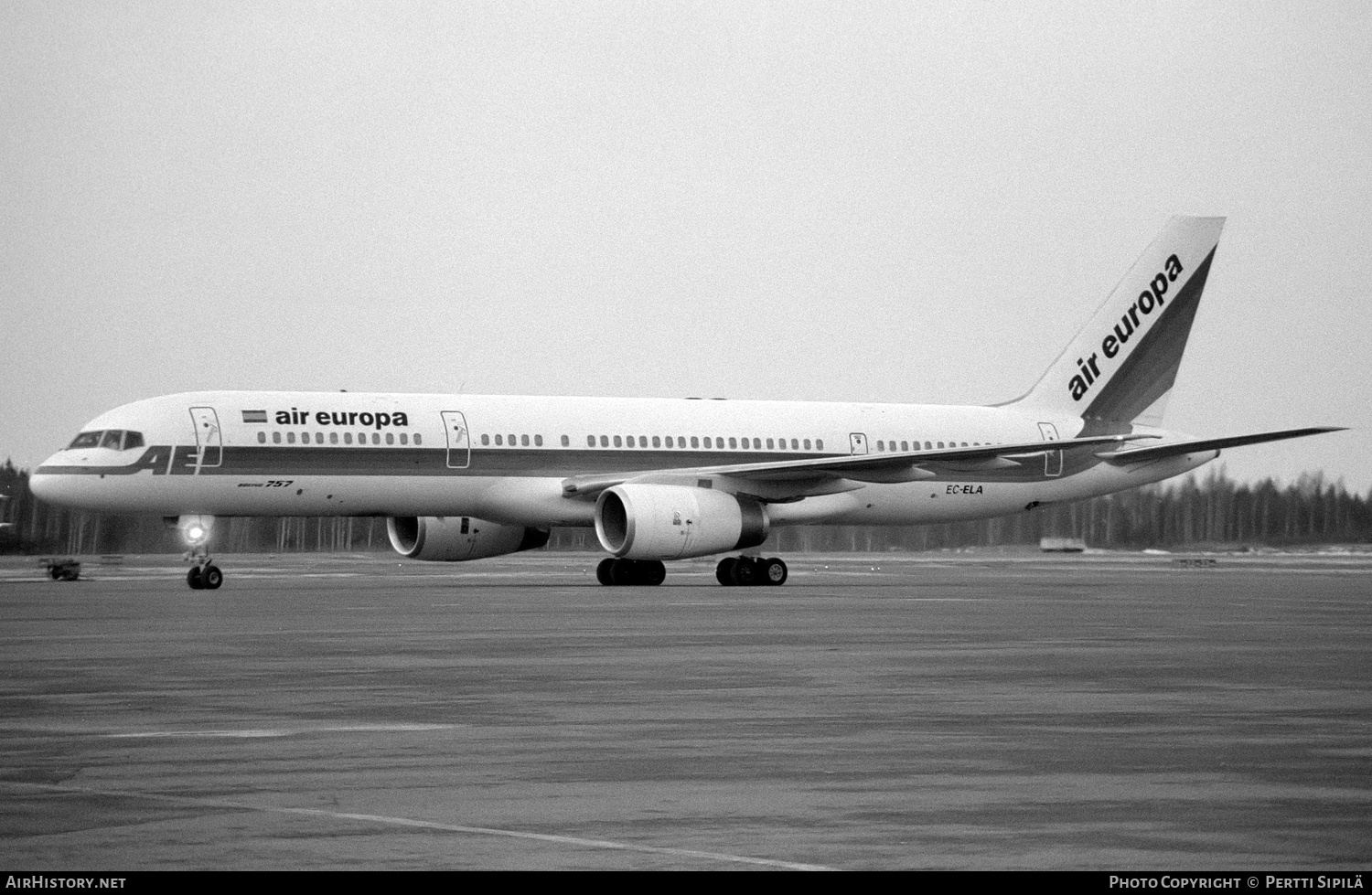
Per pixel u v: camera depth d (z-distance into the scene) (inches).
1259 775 1099.9
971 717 1396.4
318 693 1561.3
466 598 3336.6
